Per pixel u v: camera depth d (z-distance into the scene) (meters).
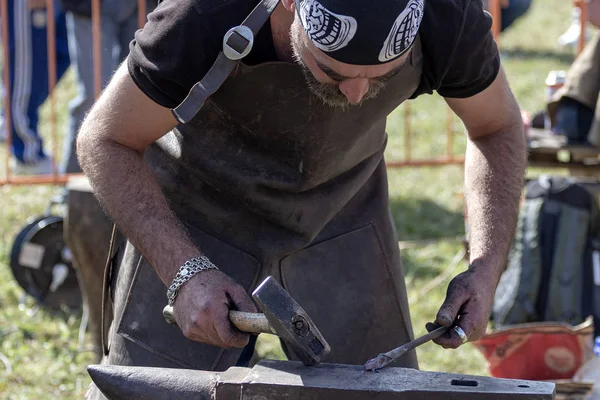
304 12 2.06
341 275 2.80
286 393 2.03
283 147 2.55
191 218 2.72
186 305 2.29
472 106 2.64
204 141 2.62
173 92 2.32
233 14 2.25
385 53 2.04
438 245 6.03
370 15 1.99
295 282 2.75
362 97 2.18
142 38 2.33
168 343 2.73
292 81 2.35
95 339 4.33
